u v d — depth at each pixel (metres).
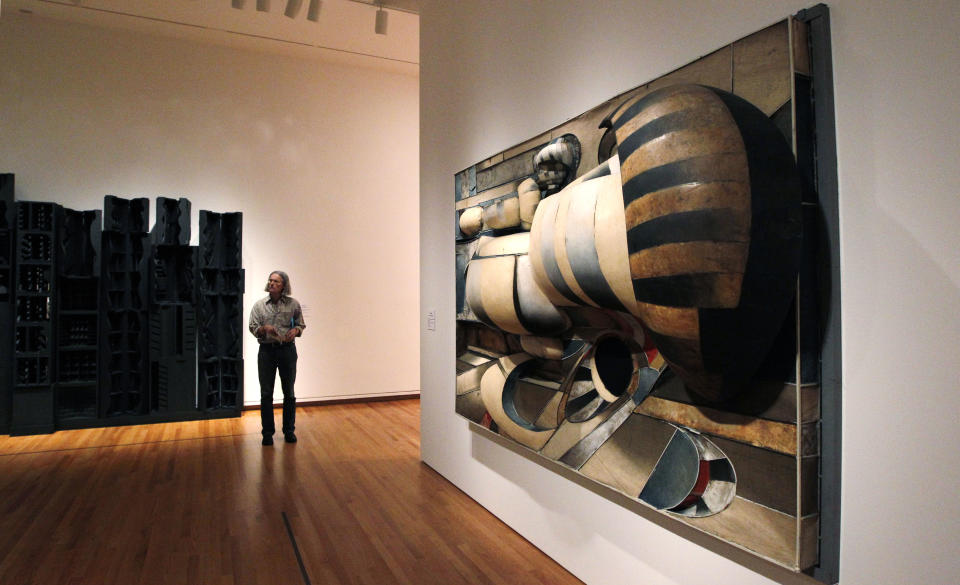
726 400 1.69
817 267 1.55
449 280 4.19
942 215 1.31
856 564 1.47
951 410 1.29
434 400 4.50
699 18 1.97
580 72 2.67
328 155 7.62
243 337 7.14
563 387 2.57
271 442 5.38
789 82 1.53
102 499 3.83
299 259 7.44
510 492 3.32
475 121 3.76
